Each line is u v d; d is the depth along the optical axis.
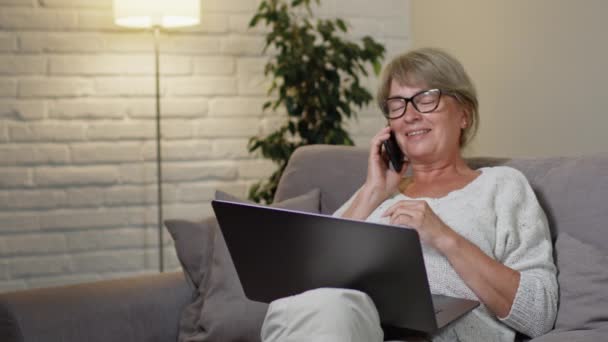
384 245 1.28
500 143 3.01
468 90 1.81
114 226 3.36
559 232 1.69
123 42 3.31
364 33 3.48
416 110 1.78
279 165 3.20
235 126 3.40
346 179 2.09
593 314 1.48
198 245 1.99
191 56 3.36
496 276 1.53
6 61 3.24
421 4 3.49
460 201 1.71
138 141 3.35
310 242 1.37
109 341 1.78
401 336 1.44
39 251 3.32
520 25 2.81
